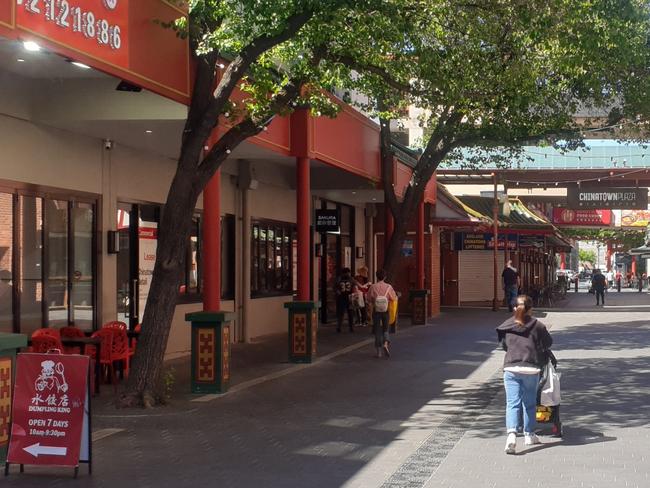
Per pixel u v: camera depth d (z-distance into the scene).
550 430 10.80
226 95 12.30
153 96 13.66
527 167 38.44
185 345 19.30
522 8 14.13
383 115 20.44
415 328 27.42
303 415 11.95
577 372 16.41
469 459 9.26
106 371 14.64
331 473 8.64
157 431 10.79
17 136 13.60
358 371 16.75
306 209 18.61
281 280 25.47
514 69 15.74
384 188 24.12
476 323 29.59
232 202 21.89
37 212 14.36
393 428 11.05
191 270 19.75
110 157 16.31
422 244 29.50
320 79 14.20
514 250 42.28
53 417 8.49
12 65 12.59
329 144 19.73
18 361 8.56
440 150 23.73
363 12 12.84
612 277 98.75
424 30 14.80
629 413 12.02
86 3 10.40
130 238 17.42
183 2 12.52
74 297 15.48
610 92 21.34
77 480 8.35
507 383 9.79
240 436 10.50
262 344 21.80
